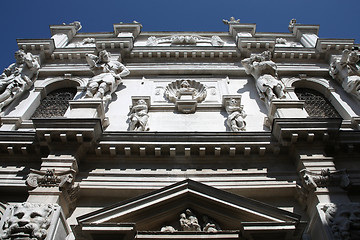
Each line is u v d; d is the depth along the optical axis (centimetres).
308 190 966
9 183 1030
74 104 1285
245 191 1023
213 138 1096
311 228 922
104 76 1505
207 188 930
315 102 1602
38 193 929
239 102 1435
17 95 1484
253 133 1110
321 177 974
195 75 1723
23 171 1081
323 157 1048
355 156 1118
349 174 1052
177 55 1838
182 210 930
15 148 1118
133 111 1402
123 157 1109
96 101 1292
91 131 1056
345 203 903
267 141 1105
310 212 957
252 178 1055
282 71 1708
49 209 877
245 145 1095
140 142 1094
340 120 1071
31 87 1608
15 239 790
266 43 1817
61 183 938
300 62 1823
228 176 1067
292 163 1102
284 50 1831
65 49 1833
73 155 1038
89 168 1084
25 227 811
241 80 1684
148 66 1789
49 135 1052
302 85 1692
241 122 1303
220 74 1728
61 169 990
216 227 894
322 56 1836
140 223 894
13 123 1346
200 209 926
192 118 1413
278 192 1026
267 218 866
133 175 1063
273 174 1064
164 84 1658
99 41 1831
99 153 1101
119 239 813
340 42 1820
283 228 823
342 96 1558
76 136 1053
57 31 2225
